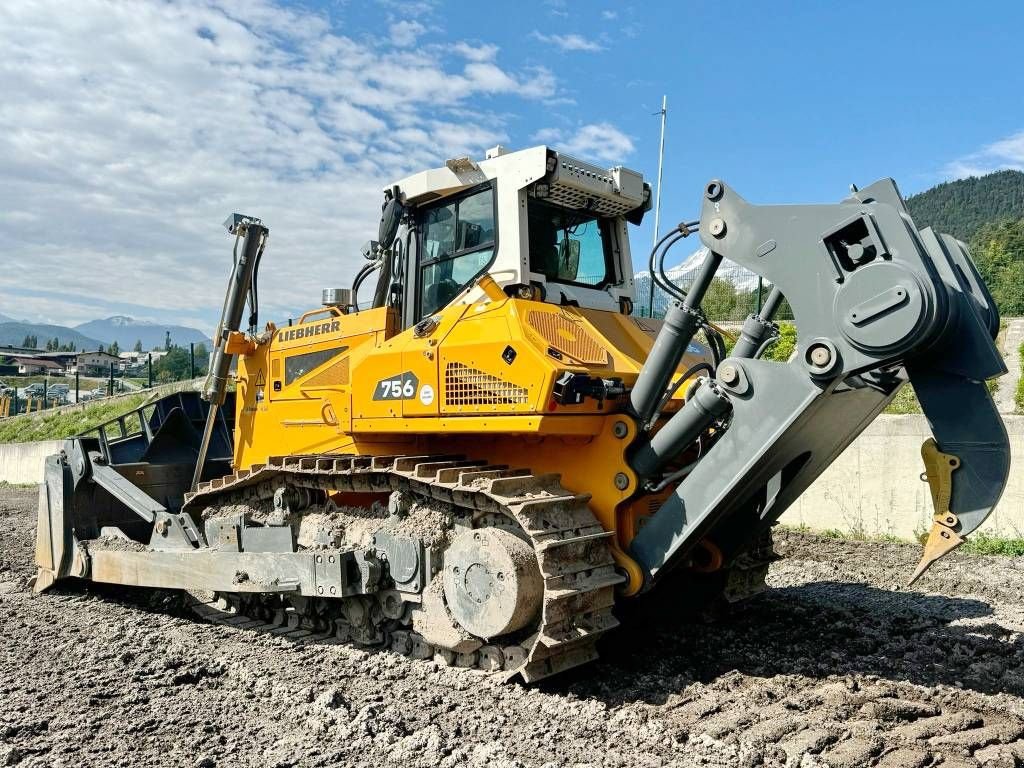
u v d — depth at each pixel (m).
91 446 7.75
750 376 4.39
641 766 3.77
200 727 4.34
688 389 4.98
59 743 4.15
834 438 5.16
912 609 6.75
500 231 5.52
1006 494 9.68
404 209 6.07
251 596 6.64
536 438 5.27
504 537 4.84
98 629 6.45
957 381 3.95
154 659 5.58
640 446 4.94
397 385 5.46
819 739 3.93
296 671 5.23
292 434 6.63
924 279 3.78
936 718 4.25
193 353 24.48
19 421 28.12
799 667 5.13
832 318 4.04
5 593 7.88
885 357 3.85
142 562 6.82
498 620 4.76
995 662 5.19
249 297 7.27
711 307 13.91
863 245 3.98
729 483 4.48
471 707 4.51
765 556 6.51
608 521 4.98
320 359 6.42
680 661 5.31
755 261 4.34
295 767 3.83
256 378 7.19
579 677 5.01
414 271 6.09
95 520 7.79
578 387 4.65
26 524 13.16
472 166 5.68
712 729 4.13
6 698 4.84
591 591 4.63
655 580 4.88
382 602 5.64
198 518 7.34
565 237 6.08
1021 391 11.96
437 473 5.02
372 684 4.95
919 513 10.10
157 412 8.62
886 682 4.77
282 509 6.44
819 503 10.92
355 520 5.97
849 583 7.80
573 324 5.24
